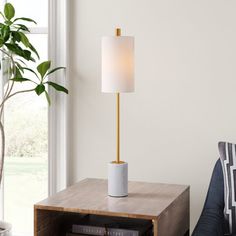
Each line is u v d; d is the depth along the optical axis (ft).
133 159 10.27
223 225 8.45
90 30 10.38
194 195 9.98
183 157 9.99
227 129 9.71
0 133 11.05
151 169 10.19
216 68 9.70
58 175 10.63
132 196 8.32
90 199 8.09
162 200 8.04
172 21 9.88
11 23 9.70
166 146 10.07
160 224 7.27
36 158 10.97
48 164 10.60
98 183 9.32
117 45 8.08
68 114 10.55
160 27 9.96
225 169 8.54
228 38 9.61
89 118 10.48
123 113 10.27
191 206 10.01
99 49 10.36
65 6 10.33
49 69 10.52
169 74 9.96
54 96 10.53
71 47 10.52
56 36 10.48
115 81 8.13
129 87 8.20
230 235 8.36
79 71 10.49
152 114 10.11
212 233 7.55
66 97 10.43
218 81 9.71
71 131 10.61
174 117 9.99
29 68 10.72
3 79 10.82
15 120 11.01
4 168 11.09
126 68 8.14
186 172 10.00
